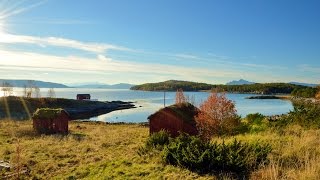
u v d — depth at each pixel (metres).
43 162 18.73
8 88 132.88
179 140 16.52
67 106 121.38
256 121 27.95
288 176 10.66
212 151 13.36
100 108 129.75
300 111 24.61
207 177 11.91
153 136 20.08
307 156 12.06
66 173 15.50
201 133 26.78
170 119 33.94
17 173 15.77
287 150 13.87
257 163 12.78
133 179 12.75
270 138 18.02
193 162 13.22
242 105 144.50
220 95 26.83
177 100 59.84
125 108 134.12
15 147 24.83
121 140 30.56
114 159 17.42
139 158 16.73
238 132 26.09
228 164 12.52
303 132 19.41
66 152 22.59
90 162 18.12
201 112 27.66
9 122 56.97
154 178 12.45
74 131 44.72
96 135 37.25
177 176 12.35
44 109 43.94
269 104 152.25
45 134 38.75
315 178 10.11
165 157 14.75
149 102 173.25
